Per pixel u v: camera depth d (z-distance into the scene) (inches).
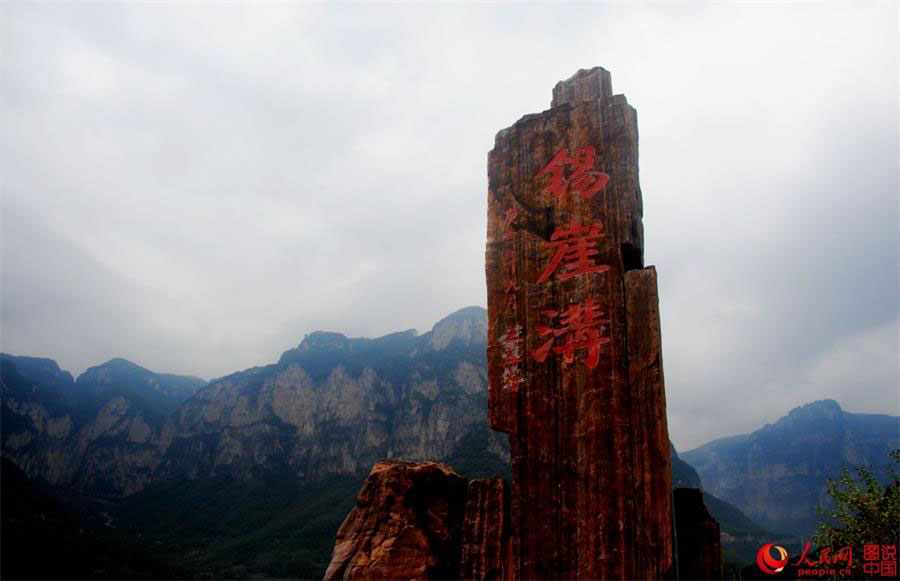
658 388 619.8
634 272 662.5
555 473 645.3
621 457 616.7
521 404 681.6
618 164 701.9
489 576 666.8
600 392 642.2
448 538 729.0
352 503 3489.2
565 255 702.5
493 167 780.6
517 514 652.7
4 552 1873.8
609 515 608.1
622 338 649.6
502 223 753.0
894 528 716.7
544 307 698.2
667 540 580.4
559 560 619.8
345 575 700.0
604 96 746.2
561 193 725.9
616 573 589.9
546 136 754.2
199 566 2687.0
